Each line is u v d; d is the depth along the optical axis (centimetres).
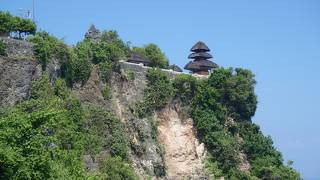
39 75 7881
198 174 9619
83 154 7781
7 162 3906
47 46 8125
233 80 10456
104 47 9388
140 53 10938
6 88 7419
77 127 8088
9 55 7731
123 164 8269
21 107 7019
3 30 8325
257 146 10331
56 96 8019
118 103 9244
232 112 10462
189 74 10294
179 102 10081
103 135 8544
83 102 8688
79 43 9262
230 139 10100
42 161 4144
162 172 9281
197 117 10038
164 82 9925
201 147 9888
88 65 8925
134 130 9188
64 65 8531
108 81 9238
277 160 10394
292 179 10194
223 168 9788
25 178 3988
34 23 8538
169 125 9812
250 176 9881
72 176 5031
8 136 4028
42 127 4256
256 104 10712
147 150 9175
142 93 9694
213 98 10231
